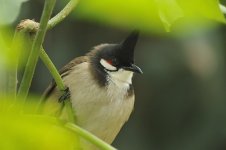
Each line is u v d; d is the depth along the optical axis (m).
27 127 1.78
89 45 10.45
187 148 11.00
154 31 1.89
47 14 2.84
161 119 11.26
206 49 8.61
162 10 1.86
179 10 1.90
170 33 2.09
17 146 1.77
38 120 1.87
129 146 11.45
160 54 10.27
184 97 10.82
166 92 10.94
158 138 11.38
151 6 1.84
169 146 11.27
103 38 10.58
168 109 11.13
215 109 10.59
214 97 10.35
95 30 10.44
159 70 10.43
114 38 10.52
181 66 10.21
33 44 2.93
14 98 2.01
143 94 11.18
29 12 8.58
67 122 2.63
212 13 1.97
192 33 2.09
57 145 1.84
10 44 1.97
